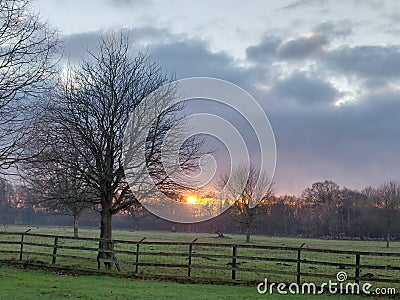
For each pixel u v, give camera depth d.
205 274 19.84
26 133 15.26
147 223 56.78
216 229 59.56
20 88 14.77
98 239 19.47
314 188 86.88
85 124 20.88
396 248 50.22
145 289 15.26
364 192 82.88
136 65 22.84
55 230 60.00
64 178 20.59
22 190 21.31
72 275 18.55
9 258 21.95
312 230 80.50
